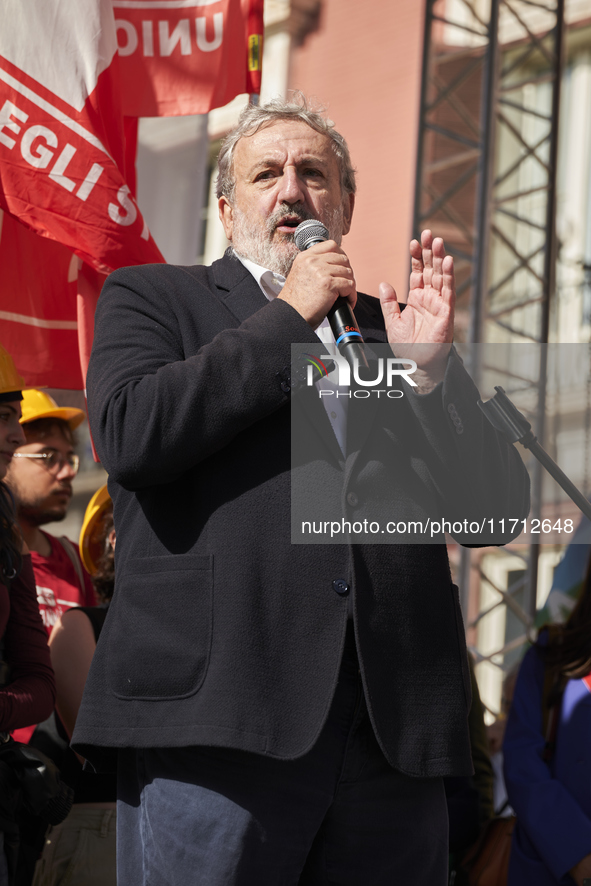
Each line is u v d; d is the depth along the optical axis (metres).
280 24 23.12
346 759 3.39
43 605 7.08
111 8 5.86
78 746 3.40
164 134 8.08
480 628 17.23
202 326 3.71
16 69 5.70
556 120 15.51
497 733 8.03
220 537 3.34
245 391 3.29
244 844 3.23
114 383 3.45
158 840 3.33
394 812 3.52
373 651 3.33
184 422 3.25
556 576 9.84
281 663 3.23
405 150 21.28
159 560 3.39
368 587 3.38
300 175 4.07
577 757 5.74
